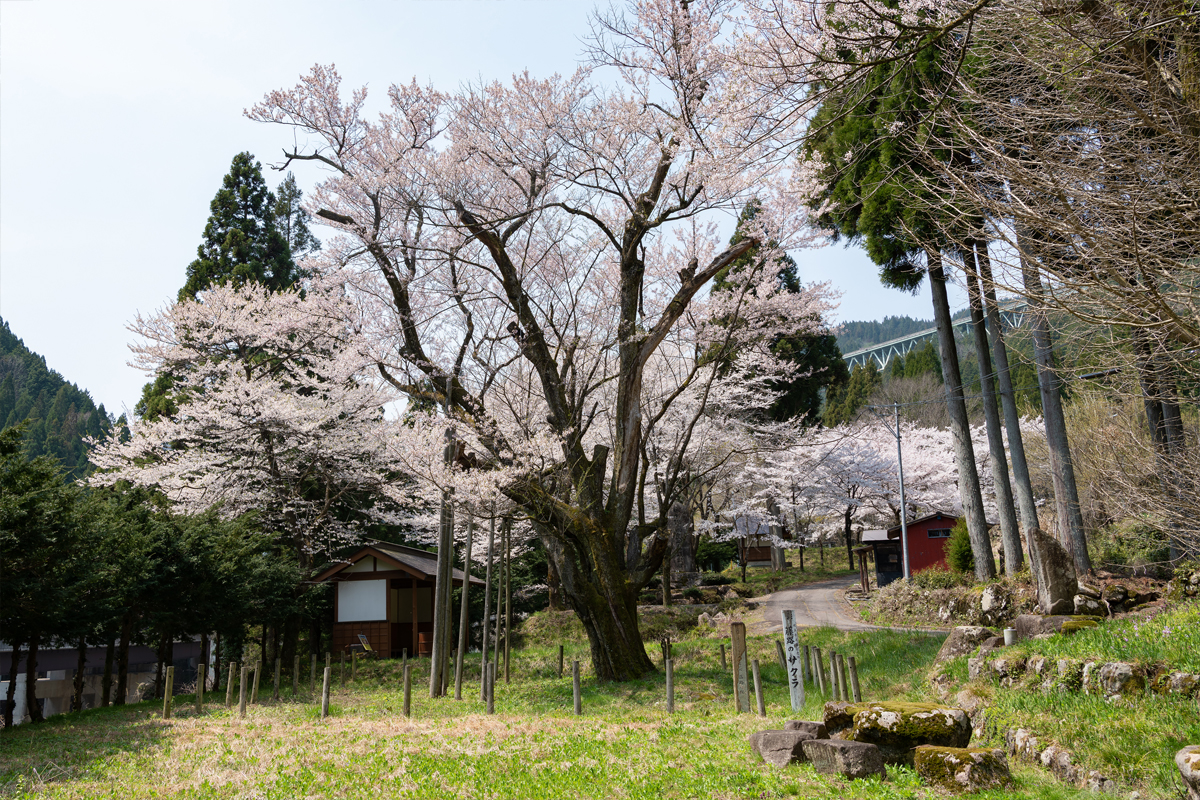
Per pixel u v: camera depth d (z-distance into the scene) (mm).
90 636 18328
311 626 28719
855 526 51375
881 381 61375
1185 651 8273
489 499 15844
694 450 27203
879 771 7305
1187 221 5930
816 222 18312
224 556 20516
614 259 19219
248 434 23297
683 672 16750
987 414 19422
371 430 23328
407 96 16453
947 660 12203
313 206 16672
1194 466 10250
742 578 42125
